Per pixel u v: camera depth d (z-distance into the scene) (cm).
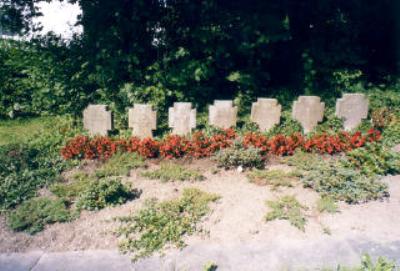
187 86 934
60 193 550
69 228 467
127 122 838
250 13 940
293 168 639
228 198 534
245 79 948
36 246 434
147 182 593
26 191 554
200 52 946
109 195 520
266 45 968
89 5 912
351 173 563
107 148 696
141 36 936
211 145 684
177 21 947
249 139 697
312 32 1052
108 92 902
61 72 911
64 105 914
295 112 796
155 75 902
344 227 460
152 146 689
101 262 403
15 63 936
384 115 823
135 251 421
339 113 805
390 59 1188
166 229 454
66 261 406
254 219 479
